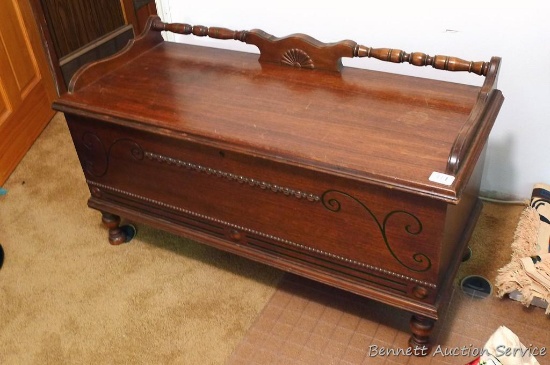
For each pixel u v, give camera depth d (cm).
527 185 173
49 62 228
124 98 140
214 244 146
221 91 140
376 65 167
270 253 139
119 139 140
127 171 147
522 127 163
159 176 142
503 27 148
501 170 174
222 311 147
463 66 126
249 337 139
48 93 235
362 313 143
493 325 138
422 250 114
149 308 149
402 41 160
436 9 151
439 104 127
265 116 128
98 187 158
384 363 131
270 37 148
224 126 125
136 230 176
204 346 137
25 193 196
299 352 135
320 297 149
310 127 123
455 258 133
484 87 120
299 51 145
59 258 168
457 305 144
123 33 285
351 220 119
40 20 224
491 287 148
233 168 127
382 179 107
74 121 145
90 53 266
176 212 148
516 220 169
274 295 150
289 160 115
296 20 169
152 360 135
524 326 137
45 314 149
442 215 107
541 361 129
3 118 202
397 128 120
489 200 177
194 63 156
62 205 190
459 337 136
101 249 170
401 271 121
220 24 181
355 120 124
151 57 161
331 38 168
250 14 174
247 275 157
